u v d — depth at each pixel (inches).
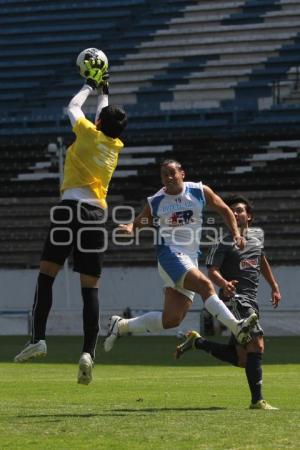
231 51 3956.7
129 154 3592.5
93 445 775.1
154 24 4128.9
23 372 1734.7
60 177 3115.2
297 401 1216.2
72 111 1016.2
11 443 788.6
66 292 3031.5
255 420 904.9
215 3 4136.3
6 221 3420.3
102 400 1229.1
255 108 3718.0
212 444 768.3
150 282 3105.3
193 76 3907.5
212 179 3442.4
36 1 4318.4
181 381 1531.7
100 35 4148.6
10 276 3213.6
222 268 1103.0
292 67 3846.0
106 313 2871.6
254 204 3299.7
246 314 1080.8
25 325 2940.5
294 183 3356.3
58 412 1008.9
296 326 2770.7
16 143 3727.9
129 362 1988.2
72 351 2263.8
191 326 2797.7
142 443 778.8
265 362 1941.4
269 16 4035.4
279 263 3075.8
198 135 3619.6
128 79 3998.5
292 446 757.9
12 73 4092.0
